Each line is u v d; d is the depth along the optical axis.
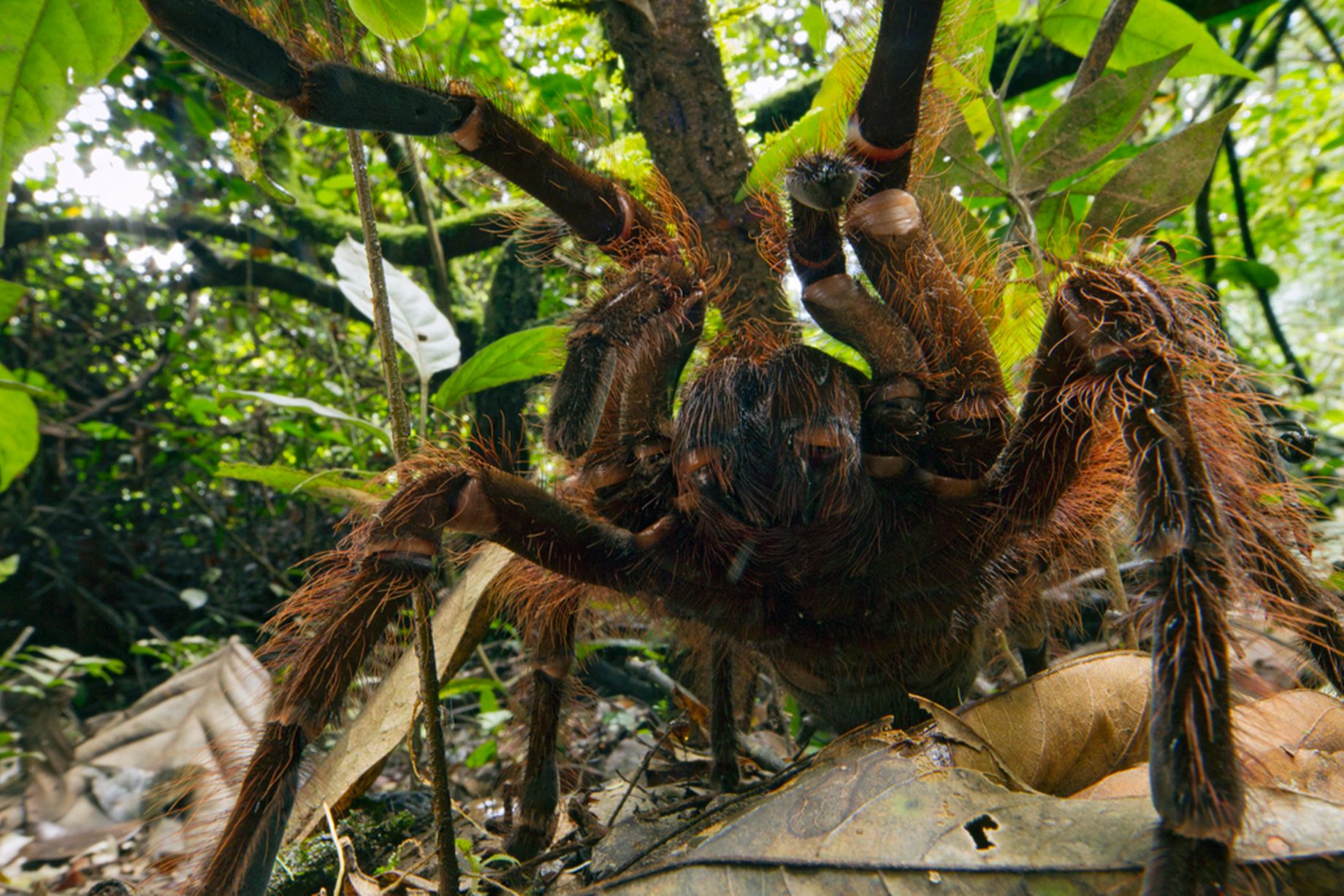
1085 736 0.12
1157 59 0.15
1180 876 0.07
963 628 0.13
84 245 0.49
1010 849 0.08
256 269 0.43
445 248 0.36
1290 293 0.84
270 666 0.12
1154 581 0.08
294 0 0.11
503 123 0.11
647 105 0.18
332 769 0.15
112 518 0.48
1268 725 0.11
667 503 0.13
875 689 0.13
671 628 0.15
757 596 0.12
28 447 0.16
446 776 0.11
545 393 0.15
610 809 0.16
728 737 0.16
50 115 0.12
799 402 0.11
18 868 0.19
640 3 0.17
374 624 0.10
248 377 0.48
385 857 0.16
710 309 0.15
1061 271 0.12
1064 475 0.11
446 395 0.17
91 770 0.22
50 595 0.44
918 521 0.11
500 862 0.14
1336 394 0.48
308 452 0.43
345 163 0.43
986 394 0.12
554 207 0.12
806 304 0.11
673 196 0.14
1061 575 0.15
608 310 0.11
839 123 0.12
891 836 0.09
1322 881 0.07
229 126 0.15
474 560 0.17
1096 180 0.18
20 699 0.26
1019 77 0.30
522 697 0.16
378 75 0.10
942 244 0.13
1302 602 0.11
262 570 0.47
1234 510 0.10
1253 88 0.47
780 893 0.09
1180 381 0.09
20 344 0.48
